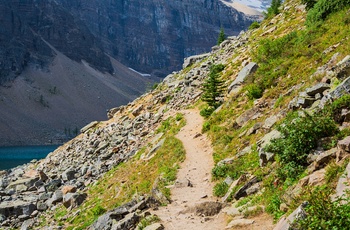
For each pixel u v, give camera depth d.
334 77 21.00
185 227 16.45
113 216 19.95
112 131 53.50
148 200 20.77
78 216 29.61
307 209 11.25
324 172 13.98
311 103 21.02
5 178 56.44
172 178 25.61
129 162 39.00
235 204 17.53
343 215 10.36
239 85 37.91
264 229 13.71
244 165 21.73
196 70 59.28
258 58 39.34
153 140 40.91
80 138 60.94
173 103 51.72
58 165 54.19
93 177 41.78
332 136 16.06
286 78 29.64
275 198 14.98
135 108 60.56
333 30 30.70
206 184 22.98
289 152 16.78
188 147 31.95
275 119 23.47
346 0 33.47
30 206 37.94
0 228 34.56
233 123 29.58
